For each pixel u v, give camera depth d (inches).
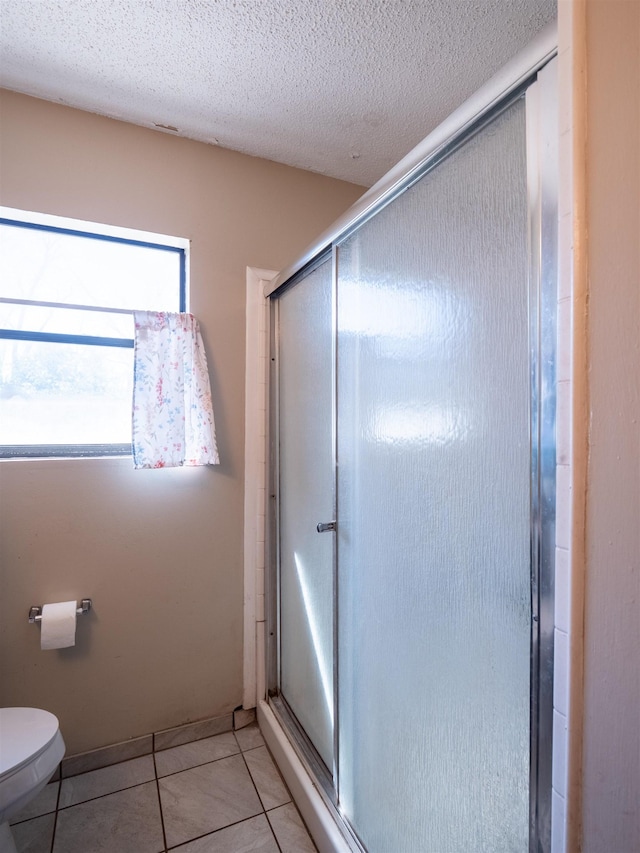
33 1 43.0
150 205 63.1
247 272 69.5
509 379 26.5
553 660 22.4
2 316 58.6
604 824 21.4
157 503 63.6
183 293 68.2
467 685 30.4
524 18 45.1
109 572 60.8
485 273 28.4
